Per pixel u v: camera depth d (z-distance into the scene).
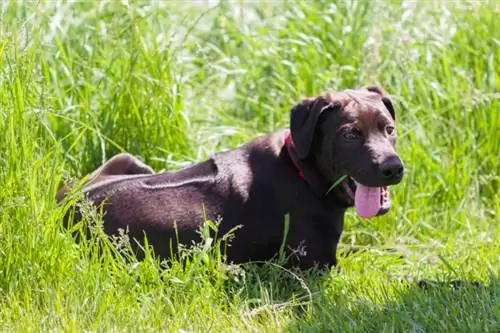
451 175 12.73
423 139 13.07
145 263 10.02
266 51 15.16
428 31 14.77
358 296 9.87
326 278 10.51
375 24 14.66
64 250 9.95
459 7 15.43
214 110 14.16
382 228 12.15
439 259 11.12
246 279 10.38
